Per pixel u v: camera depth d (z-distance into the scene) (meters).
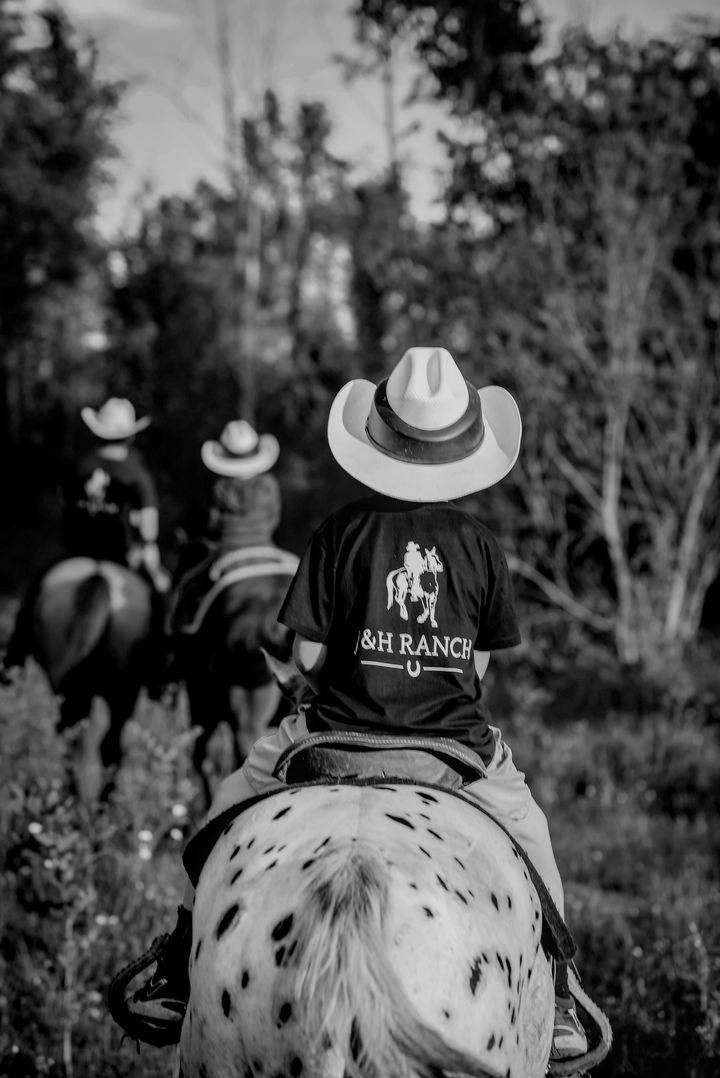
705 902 6.00
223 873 2.51
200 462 24.27
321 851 2.37
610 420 12.47
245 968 2.26
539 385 12.45
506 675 12.08
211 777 7.12
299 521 19.30
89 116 34.91
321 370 26.56
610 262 12.41
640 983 4.82
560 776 8.87
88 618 6.92
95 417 7.55
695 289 13.57
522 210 13.90
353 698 2.80
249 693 6.65
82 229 35.47
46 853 4.89
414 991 2.15
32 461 31.34
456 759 2.76
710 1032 4.36
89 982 4.69
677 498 12.73
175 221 32.50
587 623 13.38
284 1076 2.16
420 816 2.52
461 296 13.79
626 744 9.47
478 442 2.96
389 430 2.93
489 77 14.52
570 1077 3.07
